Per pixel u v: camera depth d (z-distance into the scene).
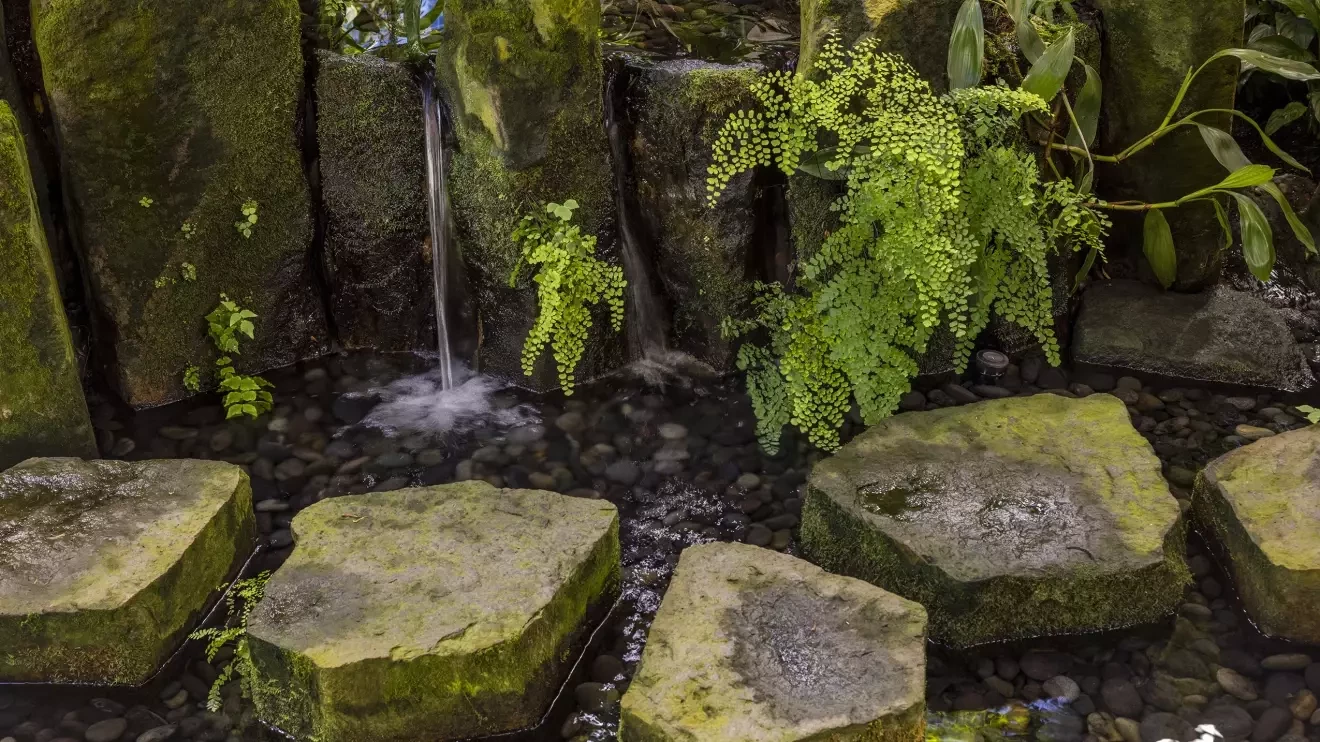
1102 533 3.42
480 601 3.14
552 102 4.16
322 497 4.01
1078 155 4.52
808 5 4.18
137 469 3.74
